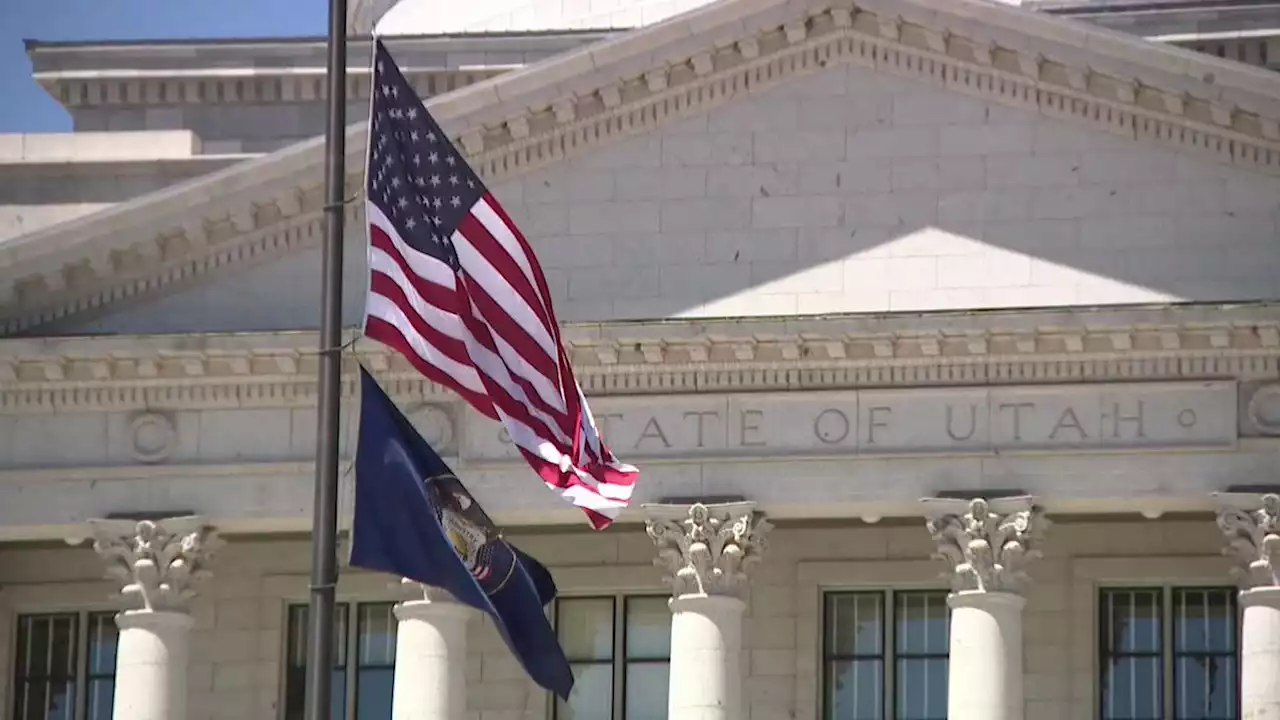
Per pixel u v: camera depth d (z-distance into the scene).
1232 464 62.34
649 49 63.97
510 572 45.84
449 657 64.25
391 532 43.56
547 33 76.06
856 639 68.12
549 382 47.75
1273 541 61.69
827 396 63.75
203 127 77.44
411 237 45.00
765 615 67.88
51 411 66.25
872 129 64.38
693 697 63.22
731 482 63.78
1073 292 63.31
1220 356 62.47
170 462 65.69
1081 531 67.38
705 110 64.88
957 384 63.38
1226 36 72.81
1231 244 63.09
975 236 63.75
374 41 45.53
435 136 46.22
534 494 64.50
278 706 69.38
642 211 64.69
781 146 64.56
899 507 63.47
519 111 64.19
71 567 70.75
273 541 69.81
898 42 63.91
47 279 65.44
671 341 63.34
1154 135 63.44
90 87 77.81
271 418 65.62
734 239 64.44
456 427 64.75
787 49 64.31
